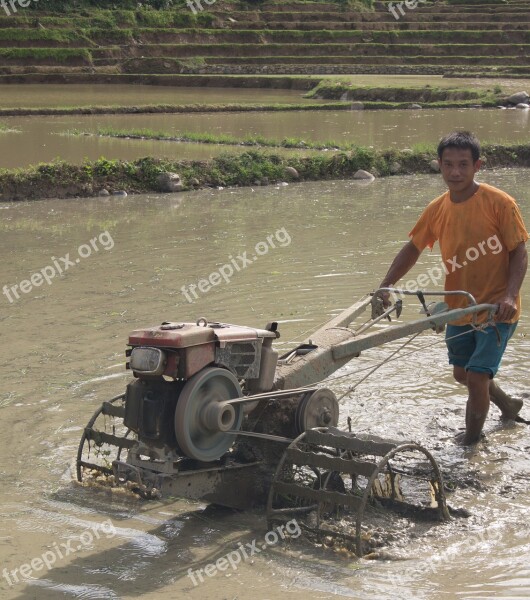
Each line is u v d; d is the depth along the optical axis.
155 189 16.27
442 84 35.97
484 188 5.15
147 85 41.56
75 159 17.91
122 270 9.91
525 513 4.58
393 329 4.86
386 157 18.70
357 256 10.55
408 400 6.26
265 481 4.66
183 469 4.42
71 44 45.12
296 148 20.31
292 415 4.74
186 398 4.14
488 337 5.24
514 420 5.93
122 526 4.48
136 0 49.56
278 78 40.12
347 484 4.86
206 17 49.12
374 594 3.78
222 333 4.34
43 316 8.12
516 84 36.62
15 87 39.03
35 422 5.77
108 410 4.97
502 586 3.85
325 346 5.07
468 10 50.25
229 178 17.00
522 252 5.12
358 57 45.47
